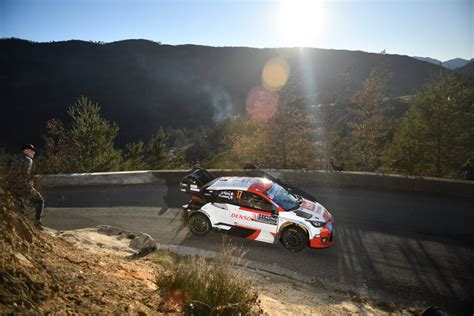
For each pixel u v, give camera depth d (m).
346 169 21.20
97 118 20.06
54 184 12.23
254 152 21.67
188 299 4.05
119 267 5.02
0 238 3.50
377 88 18.75
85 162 18.91
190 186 10.03
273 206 7.75
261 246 8.04
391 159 21.55
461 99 19.09
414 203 10.37
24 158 5.71
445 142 19.55
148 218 9.70
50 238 5.11
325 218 7.80
